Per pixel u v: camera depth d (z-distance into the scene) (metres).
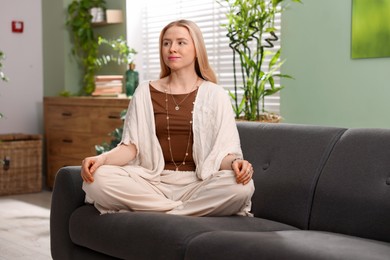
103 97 5.43
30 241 4.00
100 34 6.07
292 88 4.27
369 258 1.85
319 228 2.50
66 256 2.81
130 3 5.76
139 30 5.83
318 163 2.60
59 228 2.84
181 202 2.65
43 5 6.36
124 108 5.07
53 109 5.95
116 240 2.46
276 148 2.78
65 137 5.80
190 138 2.82
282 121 4.34
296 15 4.21
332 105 4.04
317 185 2.55
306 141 2.70
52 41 6.26
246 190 2.52
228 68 5.04
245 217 2.58
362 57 3.85
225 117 2.79
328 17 4.03
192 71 2.94
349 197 2.43
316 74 4.12
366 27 3.82
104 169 2.61
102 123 5.32
